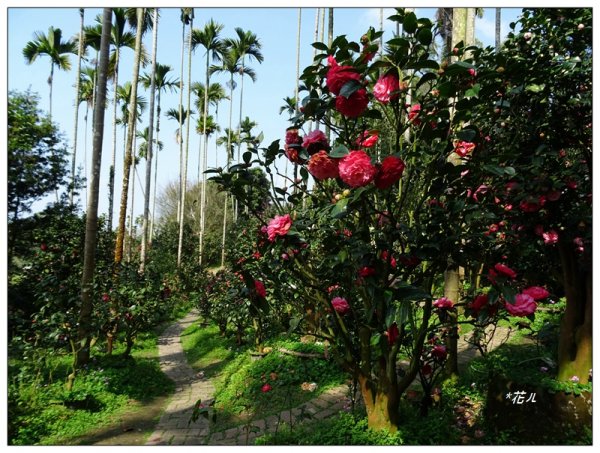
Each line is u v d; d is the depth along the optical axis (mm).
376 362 2912
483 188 2713
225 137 22359
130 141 10516
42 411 4660
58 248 8148
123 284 7555
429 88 2230
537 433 2695
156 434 4250
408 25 1991
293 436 3227
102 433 4352
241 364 6410
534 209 2838
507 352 4359
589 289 2984
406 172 2598
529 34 2898
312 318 3062
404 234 2406
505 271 2146
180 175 19531
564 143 3094
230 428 4129
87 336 5906
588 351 2961
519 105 2906
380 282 2297
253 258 2762
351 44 2221
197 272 16719
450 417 3094
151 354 8484
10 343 5527
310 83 2475
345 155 2018
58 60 18156
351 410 3502
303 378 5094
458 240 2342
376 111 2322
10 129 6570
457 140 2445
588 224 2908
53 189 7680
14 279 7645
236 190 2633
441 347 3105
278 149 2590
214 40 20156
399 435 2736
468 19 5742
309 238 2824
